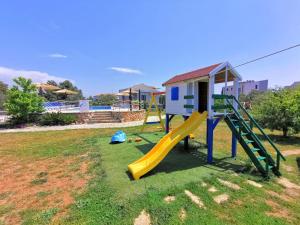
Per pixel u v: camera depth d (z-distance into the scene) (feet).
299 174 17.21
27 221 10.84
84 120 56.44
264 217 10.48
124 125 51.16
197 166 18.95
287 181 15.67
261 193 13.25
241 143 18.69
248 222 10.07
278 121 32.32
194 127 19.20
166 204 11.75
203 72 20.95
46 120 52.08
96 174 17.35
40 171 18.94
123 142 30.48
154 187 14.03
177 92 26.03
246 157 21.71
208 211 11.07
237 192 13.37
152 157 18.02
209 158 19.90
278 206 11.73
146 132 40.16
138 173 15.84
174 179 15.60
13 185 15.93
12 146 29.76
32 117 52.39
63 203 12.66
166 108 29.63
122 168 18.61
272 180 15.65
